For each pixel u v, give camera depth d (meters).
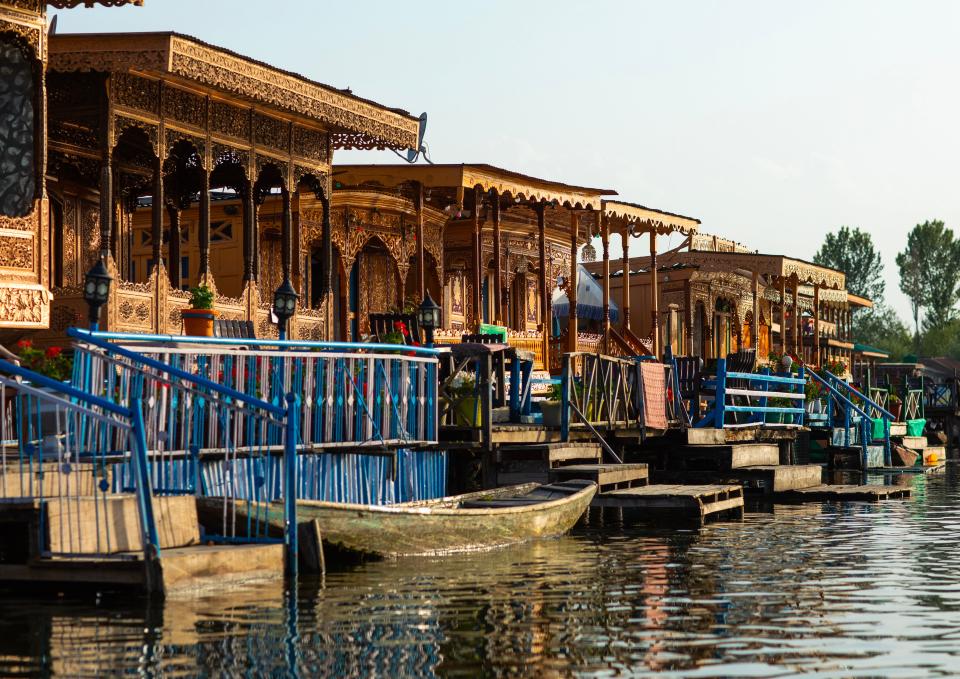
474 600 10.73
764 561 13.85
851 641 9.02
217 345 15.01
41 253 15.64
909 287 109.62
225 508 11.73
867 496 23.53
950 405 55.75
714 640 9.02
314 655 8.33
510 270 33.69
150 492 10.48
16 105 15.79
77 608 9.92
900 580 12.30
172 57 17.59
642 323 42.44
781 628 9.53
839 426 34.84
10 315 15.34
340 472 15.05
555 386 23.47
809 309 56.28
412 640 8.89
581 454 20.23
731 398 27.56
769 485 23.80
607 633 9.27
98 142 21.36
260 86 19.64
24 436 13.02
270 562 11.62
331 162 22.89
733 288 46.47
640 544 15.66
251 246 20.69
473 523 14.39
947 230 109.19
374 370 15.64
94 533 11.06
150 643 8.62
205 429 13.52
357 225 27.86
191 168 23.47
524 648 8.67
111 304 17.77
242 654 8.32
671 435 24.14
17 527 11.16
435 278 30.97
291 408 11.91
